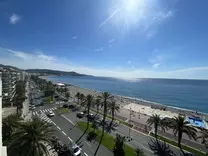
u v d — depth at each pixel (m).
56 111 70.06
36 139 21.36
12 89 98.00
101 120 58.97
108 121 58.03
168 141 42.19
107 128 50.56
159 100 138.75
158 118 44.56
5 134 28.98
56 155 33.47
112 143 39.56
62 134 44.50
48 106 80.12
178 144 39.34
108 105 59.88
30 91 135.38
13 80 104.69
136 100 122.94
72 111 70.94
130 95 165.62
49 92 111.06
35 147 20.97
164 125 44.25
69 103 88.75
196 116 77.88
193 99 144.25
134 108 91.00
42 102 88.69
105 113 62.81
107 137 43.12
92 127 50.59
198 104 123.25
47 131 23.64
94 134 44.78
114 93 178.38
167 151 36.97
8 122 29.97
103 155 34.09
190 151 37.31
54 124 52.59
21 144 20.25
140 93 180.62
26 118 58.25
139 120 62.16
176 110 90.75
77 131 47.06
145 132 48.22
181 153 36.31
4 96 82.56
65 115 64.12
